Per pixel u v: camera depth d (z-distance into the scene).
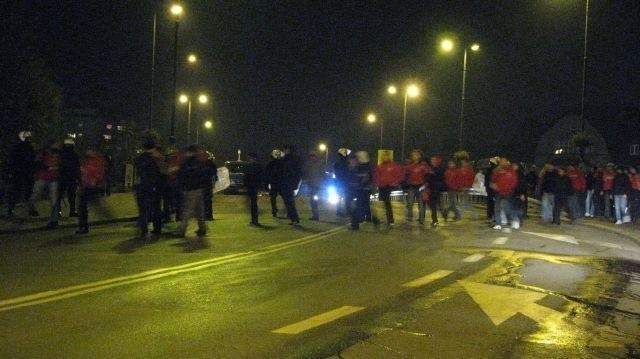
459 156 22.34
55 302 8.86
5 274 10.79
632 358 6.99
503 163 18.83
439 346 7.03
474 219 22.44
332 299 9.29
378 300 9.24
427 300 9.25
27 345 6.95
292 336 7.33
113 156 33.09
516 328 7.88
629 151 66.69
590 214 25.61
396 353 6.73
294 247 14.44
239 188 38.12
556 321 8.34
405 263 12.50
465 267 12.13
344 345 6.98
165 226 18.11
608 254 14.87
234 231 17.20
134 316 8.20
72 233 16.27
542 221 22.95
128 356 6.61
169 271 11.26
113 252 13.28
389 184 18.91
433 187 19.48
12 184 18.69
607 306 9.36
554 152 71.50
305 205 27.78
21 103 33.19
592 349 7.22
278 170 21.05
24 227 16.56
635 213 24.09
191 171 15.81
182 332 7.49
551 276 11.48
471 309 8.74
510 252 14.20
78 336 7.29
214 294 9.53
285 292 9.73
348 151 19.94
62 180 17.25
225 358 6.57
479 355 6.77
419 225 19.64
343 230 17.84
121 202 24.91
